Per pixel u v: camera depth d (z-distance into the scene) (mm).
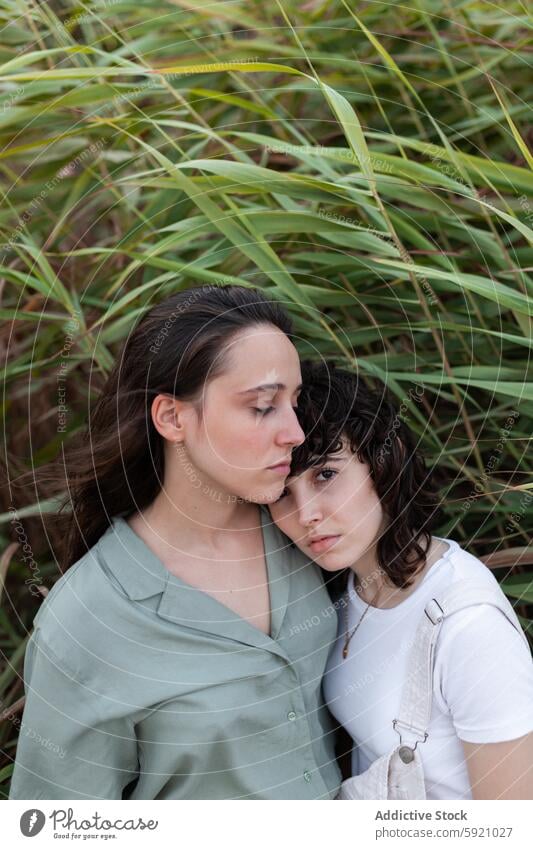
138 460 801
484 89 1188
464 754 758
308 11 1226
